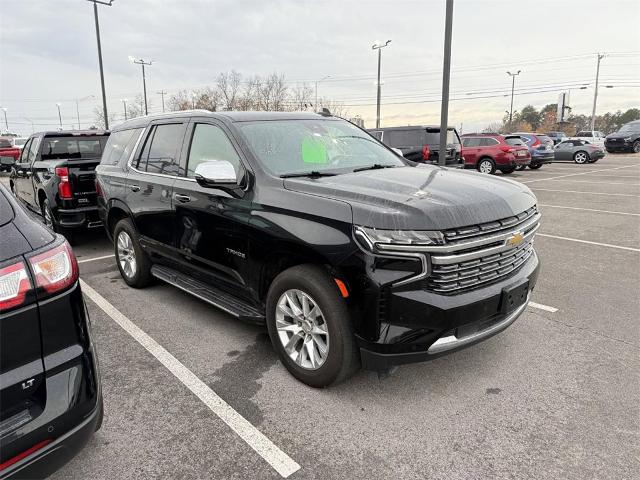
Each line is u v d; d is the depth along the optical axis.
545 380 3.32
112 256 7.09
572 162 27.86
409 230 2.65
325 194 3.05
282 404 3.07
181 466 2.53
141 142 5.01
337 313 2.91
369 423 2.86
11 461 1.82
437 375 3.41
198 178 3.54
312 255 2.98
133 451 2.64
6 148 22.89
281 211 3.18
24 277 1.89
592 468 2.47
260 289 3.50
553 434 2.74
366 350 2.82
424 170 3.90
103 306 4.83
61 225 6.92
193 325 4.33
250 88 39.84
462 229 2.78
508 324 3.17
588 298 4.90
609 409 2.97
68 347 2.04
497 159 18.14
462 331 2.87
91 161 7.08
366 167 3.94
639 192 13.45
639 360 3.59
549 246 7.17
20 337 1.88
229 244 3.67
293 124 4.19
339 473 2.46
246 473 2.47
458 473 2.45
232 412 2.99
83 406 2.03
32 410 1.90
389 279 2.68
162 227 4.52
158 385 3.32
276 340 3.39
